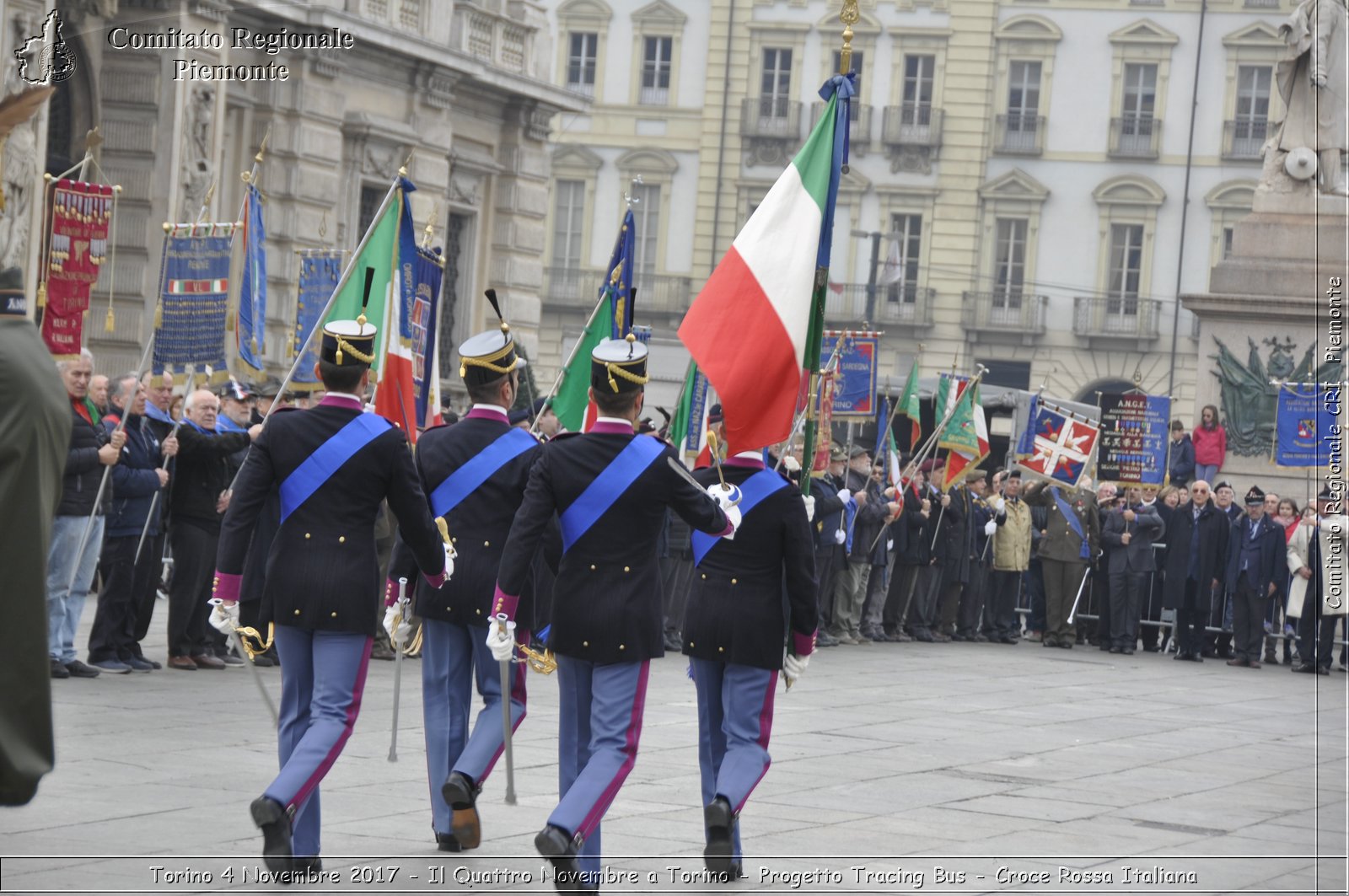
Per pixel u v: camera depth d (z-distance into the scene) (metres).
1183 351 96.56
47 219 34.84
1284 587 36.31
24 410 10.32
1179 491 37.50
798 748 20.08
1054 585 37.91
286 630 12.84
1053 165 97.75
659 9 101.81
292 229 48.22
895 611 36.00
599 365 12.88
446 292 57.47
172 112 40.69
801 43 100.56
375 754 17.69
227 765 16.41
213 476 23.19
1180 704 27.70
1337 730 24.70
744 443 14.03
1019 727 23.38
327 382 13.11
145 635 24.47
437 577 13.23
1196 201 96.50
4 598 10.28
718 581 13.66
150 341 21.05
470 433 14.32
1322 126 40.44
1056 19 97.44
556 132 103.06
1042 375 97.94
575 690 12.93
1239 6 95.62
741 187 101.56
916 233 99.19
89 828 13.59
